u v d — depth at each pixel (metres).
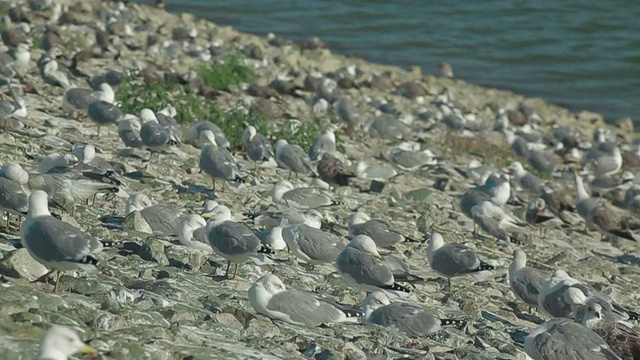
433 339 13.21
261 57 41.56
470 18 57.69
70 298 11.57
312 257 15.55
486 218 20.77
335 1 59.56
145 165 20.22
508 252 20.48
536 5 60.09
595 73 50.09
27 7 41.66
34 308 10.87
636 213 25.78
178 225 15.60
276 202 19.61
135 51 37.34
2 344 9.80
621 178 31.33
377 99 37.66
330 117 30.30
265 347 11.66
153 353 10.38
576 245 23.30
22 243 12.26
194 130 23.33
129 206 16.12
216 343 11.34
